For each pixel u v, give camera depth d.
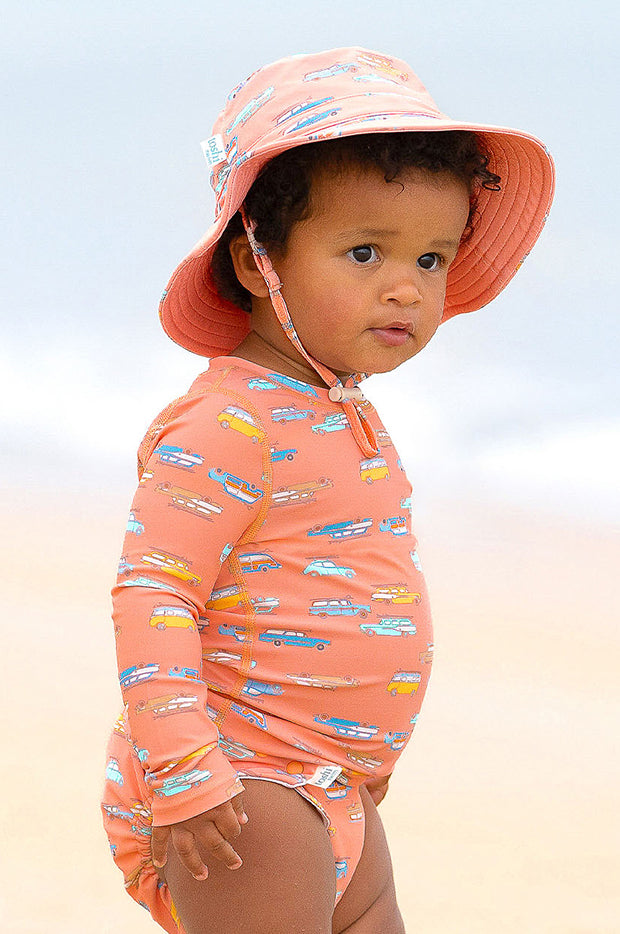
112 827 2.18
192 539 2.03
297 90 2.24
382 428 2.31
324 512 2.14
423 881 3.23
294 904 1.96
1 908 3.02
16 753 3.90
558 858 3.39
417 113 2.15
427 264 2.20
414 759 4.04
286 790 2.04
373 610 2.15
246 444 2.09
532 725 4.30
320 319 2.15
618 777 3.92
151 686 1.94
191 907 2.00
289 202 2.13
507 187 2.49
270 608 2.10
